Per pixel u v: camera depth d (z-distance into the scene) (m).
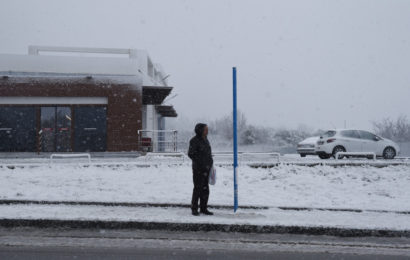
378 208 8.63
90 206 8.89
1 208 8.55
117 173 13.11
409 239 6.91
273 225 7.19
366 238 6.95
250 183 11.82
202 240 6.68
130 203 8.98
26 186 11.02
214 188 11.11
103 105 22.89
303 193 10.55
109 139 22.70
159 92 24.88
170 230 7.30
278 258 5.69
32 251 5.90
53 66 24.17
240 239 6.75
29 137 22.50
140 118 22.92
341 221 7.54
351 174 13.00
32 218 7.46
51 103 22.66
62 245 6.27
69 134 22.64
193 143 8.00
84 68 24.30
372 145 19.98
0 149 22.38
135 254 5.81
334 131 20.09
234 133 8.38
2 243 6.35
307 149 21.48
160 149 29.00
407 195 10.42
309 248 6.26
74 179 12.02
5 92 22.38
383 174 13.15
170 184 11.46
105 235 6.94
